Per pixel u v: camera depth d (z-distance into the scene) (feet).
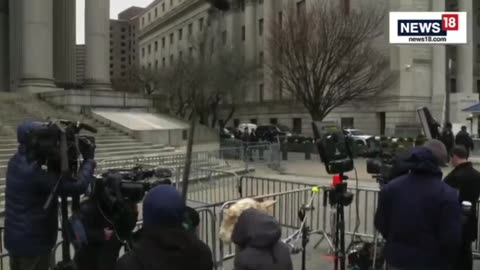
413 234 11.63
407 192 11.87
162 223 7.70
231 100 152.35
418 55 132.36
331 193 18.52
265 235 9.46
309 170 65.31
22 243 12.13
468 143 65.21
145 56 286.87
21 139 12.21
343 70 91.45
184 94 143.13
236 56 139.54
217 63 130.93
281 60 94.12
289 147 101.65
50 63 83.71
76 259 14.07
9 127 56.75
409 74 130.93
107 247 13.97
